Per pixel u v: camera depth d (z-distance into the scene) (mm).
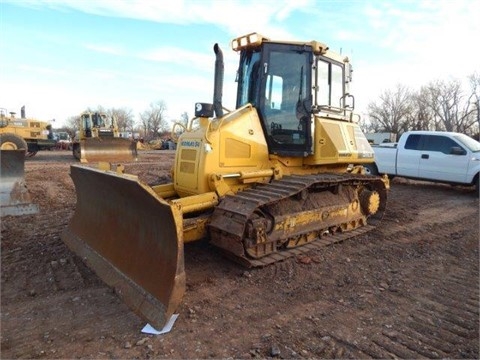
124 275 3902
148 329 3156
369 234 6344
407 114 49438
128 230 4090
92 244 4730
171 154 26969
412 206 8914
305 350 2930
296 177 5344
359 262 4992
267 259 4676
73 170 5160
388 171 11945
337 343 3045
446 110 46875
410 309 3682
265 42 5344
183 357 2805
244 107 5258
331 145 5668
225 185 4891
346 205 5996
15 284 4008
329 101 6008
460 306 3771
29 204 6559
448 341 3127
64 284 4020
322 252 5262
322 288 4125
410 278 4500
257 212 4746
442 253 5512
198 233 4566
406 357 2887
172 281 3309
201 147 4895
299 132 5543
